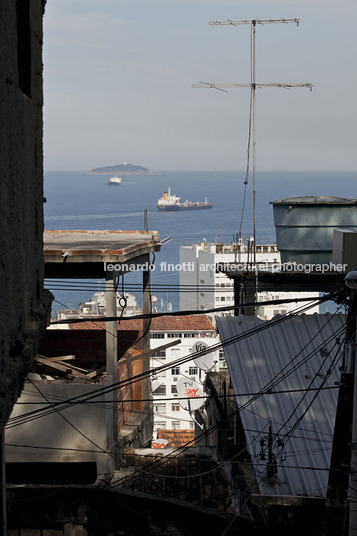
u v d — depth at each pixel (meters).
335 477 11.73
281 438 14.32
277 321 17.31
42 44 8.58
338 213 23.14
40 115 8.39
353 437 10.03
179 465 17.06
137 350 19.50
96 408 15.45
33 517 14.27
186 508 13.91
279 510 12.81
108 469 15.46
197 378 57.34
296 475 13.51
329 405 15.20
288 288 19.20
